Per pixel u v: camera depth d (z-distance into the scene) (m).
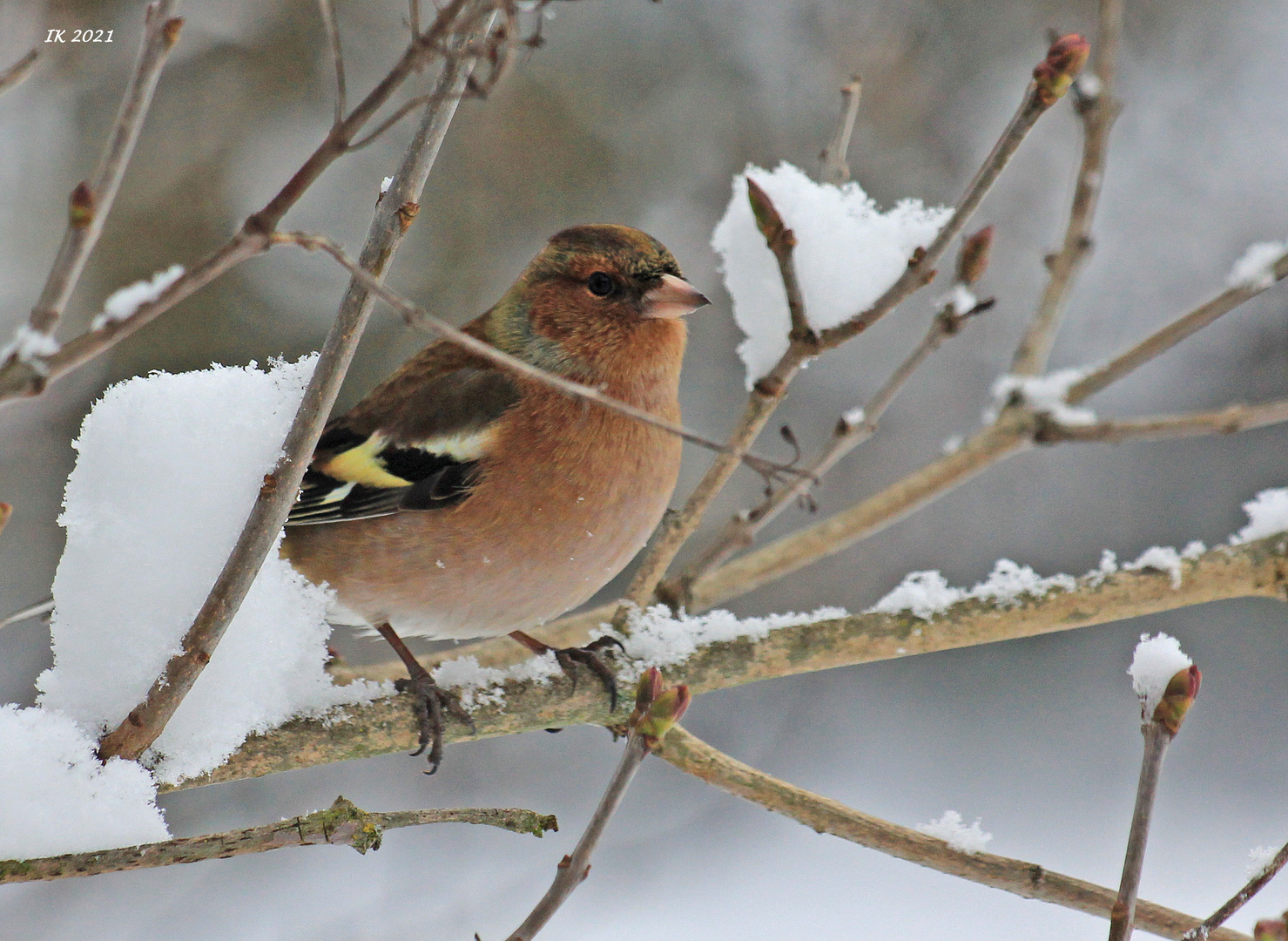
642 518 7.70
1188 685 4.45
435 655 8.17
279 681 6.02
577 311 7.55
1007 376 4.95
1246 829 11.93
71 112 13.64
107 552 5.45
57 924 10.27
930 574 6.51
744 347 6.07
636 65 14.53
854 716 14.04
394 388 7.91
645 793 12.73
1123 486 14.66
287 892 10.76
